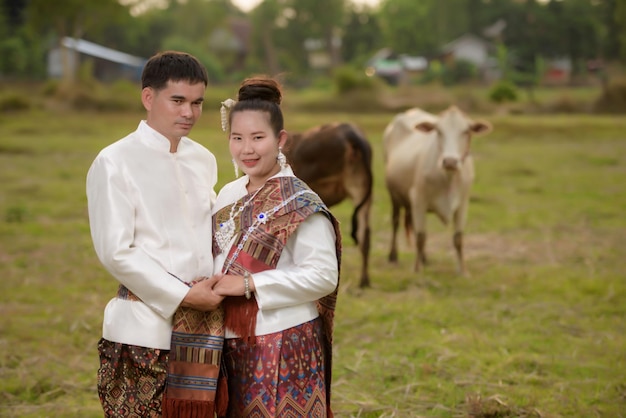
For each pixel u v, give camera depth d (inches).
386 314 228.1
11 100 1049.5
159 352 104.1
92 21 1669.5
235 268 106.2
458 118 268.8
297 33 2765.7
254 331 104.8
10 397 167.5
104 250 101.9
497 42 2439.7
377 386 174.1
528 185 475.2
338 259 110.1
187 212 108.8
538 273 273.4
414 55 2824.8
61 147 679.7
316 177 255.9
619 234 338.6
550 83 2027.6
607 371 182.1
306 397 106.1
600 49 2343.8
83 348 200.2
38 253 303.3
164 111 106.5
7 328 210.7
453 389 171.5
